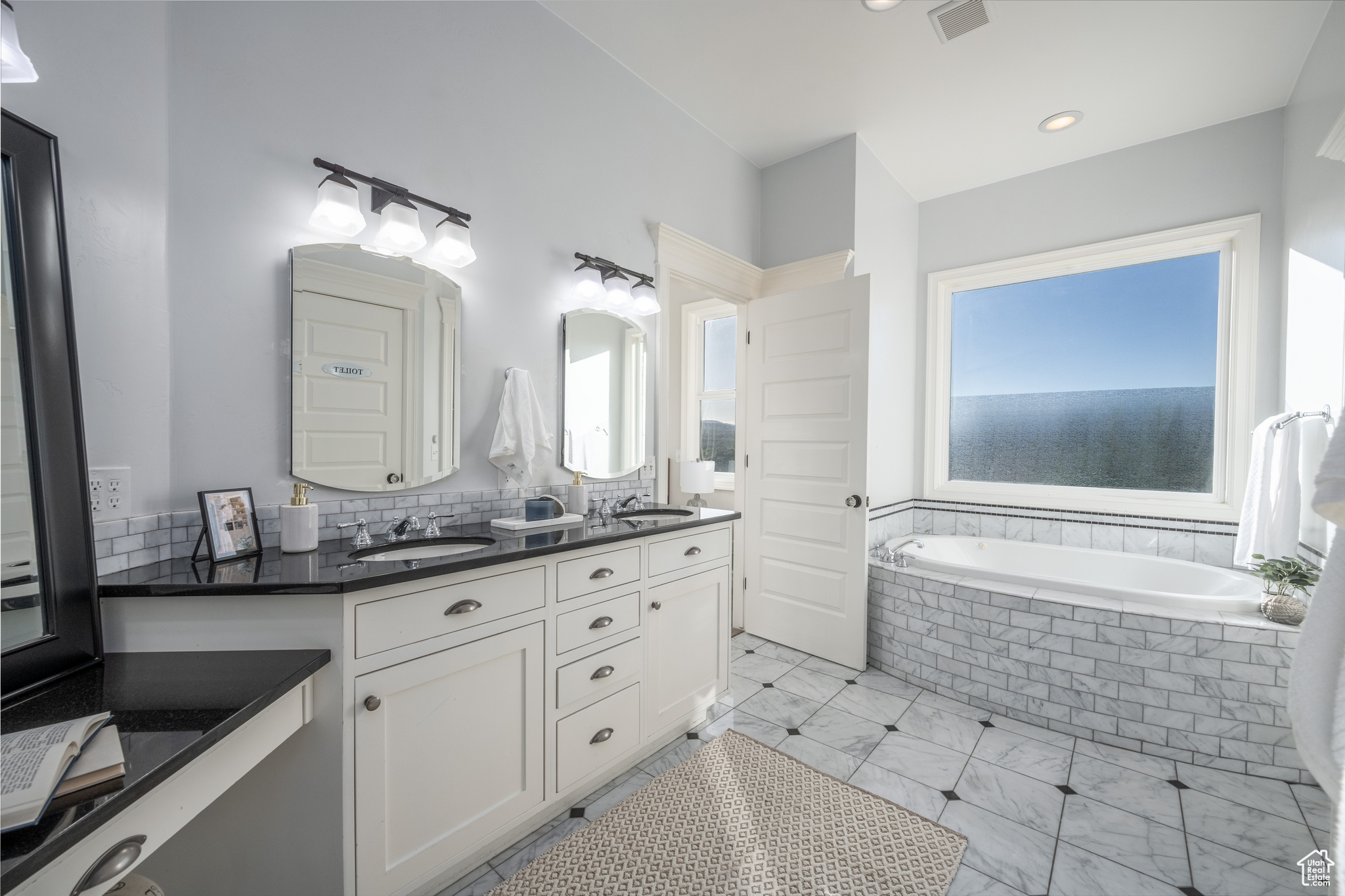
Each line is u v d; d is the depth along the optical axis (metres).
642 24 2.31
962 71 2.56
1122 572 3.05
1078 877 1.46
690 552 2.14
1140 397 3.21
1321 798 1.81
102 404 1.21
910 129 3.04
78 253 1.17
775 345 3.19
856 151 3.09
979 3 2.16
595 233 2.42
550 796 1.61
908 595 2.70
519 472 2.06
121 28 1.24
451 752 1.37
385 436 1.74
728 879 1.44
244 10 1.47
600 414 2.44
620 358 2.53
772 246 3.46
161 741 0.80
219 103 1.43
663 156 2.77
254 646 1.16
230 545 1.37
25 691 0.94
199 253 1.40
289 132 1.54
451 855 1.36
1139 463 3.21
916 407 3.86
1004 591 2.42
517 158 2.11
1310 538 2.26
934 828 1.64
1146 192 3.10
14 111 1.05
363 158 1.69
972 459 3.76
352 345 1.67
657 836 1.60
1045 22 2.25
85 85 1.17
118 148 1.24
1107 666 2.18
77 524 1.04
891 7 2.20
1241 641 1.98
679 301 4.54
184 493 1.38
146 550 1.29
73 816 0.64
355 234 1.66
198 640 1.15
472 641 1.40
